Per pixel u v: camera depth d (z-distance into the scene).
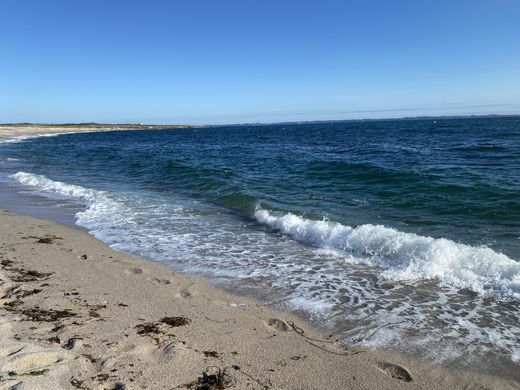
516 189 11.18
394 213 9.49
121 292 4.98
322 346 3.87
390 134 55.16
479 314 4.57
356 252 6.89
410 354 3.77
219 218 9.68
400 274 5.82
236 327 4.17
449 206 9.89
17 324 3.95
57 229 8.27
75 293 4.87
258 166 20.44
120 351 3.50
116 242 7.53
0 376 2.98
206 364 3.39
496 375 3.46
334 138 50.62
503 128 64.56
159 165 19.78
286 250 7.15
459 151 24.45
